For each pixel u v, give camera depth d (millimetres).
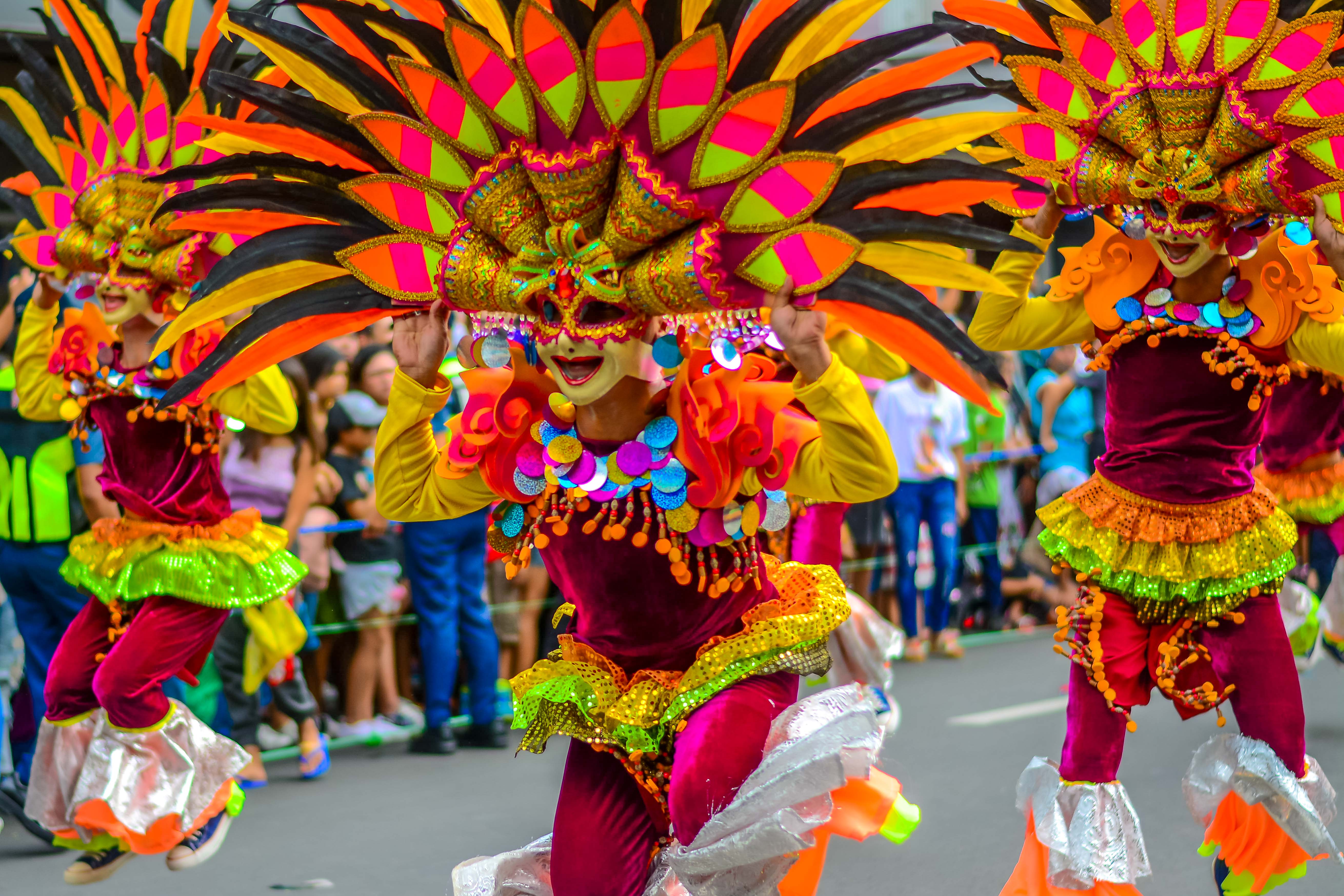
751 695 3859
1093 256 4926
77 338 6082
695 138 3578
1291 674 4891
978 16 4879
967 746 8523
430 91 3781
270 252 3947
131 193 5812
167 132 5840
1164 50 4562
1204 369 4840
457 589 8867
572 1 3588
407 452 4066
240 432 8414
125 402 6047
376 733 9156
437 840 7082
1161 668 4980
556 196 3637
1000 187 3561
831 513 6621
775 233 3590
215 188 3980
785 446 3781
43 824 6309
